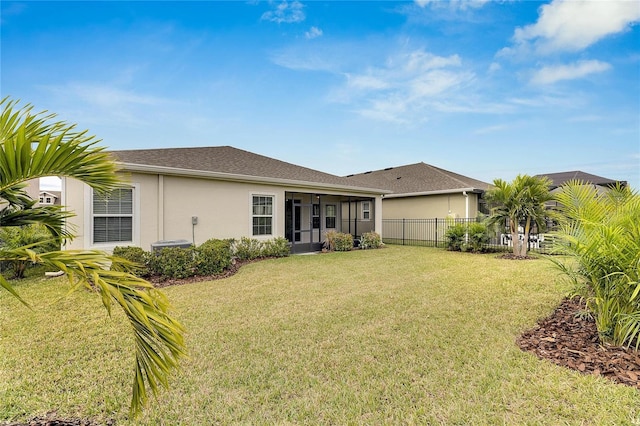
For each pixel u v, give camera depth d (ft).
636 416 7.86
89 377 10.07
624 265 11.03
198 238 31.65
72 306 17.38
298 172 44.47
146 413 8.29
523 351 11.67
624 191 16.16
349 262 33.01
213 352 11.80
